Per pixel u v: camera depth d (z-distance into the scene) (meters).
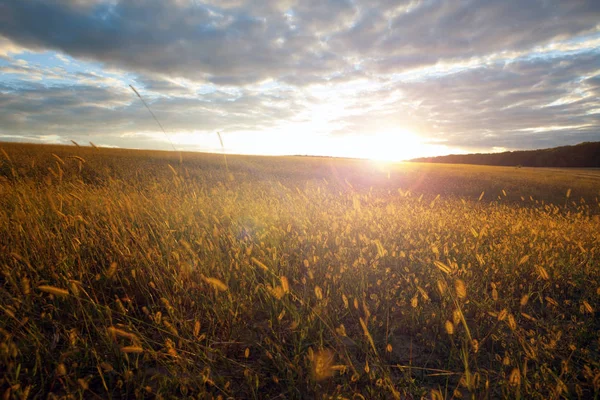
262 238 4.05
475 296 3.18
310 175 25.42
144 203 5.04
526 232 5.58
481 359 2.48
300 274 3.57
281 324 2.68
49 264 2.99
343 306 2.96
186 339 2.22
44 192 5.31
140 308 2.81
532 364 2.42
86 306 2.61
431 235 4.75
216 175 18.34
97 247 3.47
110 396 1.80
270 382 2.13
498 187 23.08
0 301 2.38
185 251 3.25
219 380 1.98
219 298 2.64
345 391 1.98
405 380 2.12
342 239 4.07
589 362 2.31
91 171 16.02
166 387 1.90
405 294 3.15
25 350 2.13
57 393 1.89
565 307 3.35
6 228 3.39
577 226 6.45
